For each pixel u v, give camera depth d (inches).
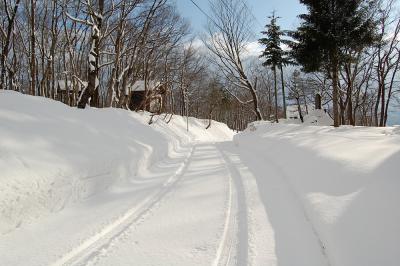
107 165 323.9
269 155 476.7
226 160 504.7
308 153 342.6
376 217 161.9
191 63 2171.5
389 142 293.6
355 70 1105.4
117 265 173.3
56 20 940.0
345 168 241.6
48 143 278.7
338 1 858.8
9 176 211.9
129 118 618.5
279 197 276.8
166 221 236.2
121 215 245.4
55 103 390.0
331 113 1605.6
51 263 173.3
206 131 1620.3
